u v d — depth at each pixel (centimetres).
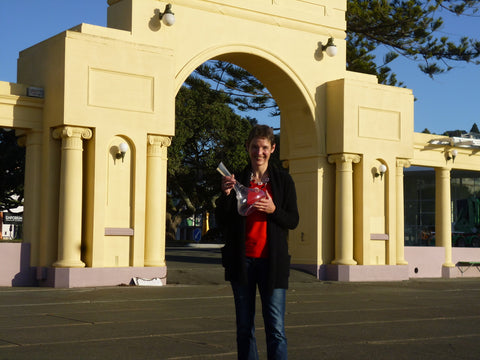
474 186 3769
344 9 2112
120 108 1612
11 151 4081
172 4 1762
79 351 682
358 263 2011
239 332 501
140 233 1633
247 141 520
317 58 2042
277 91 2064
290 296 1434
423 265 2283
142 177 1639
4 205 4469
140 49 1647
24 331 823
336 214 2012
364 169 2022
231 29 1870
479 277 2400
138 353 677
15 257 1573
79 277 1536
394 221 2073
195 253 2994
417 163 2319
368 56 3422
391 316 1067
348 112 1998
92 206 1573
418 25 3191
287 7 1983
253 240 498
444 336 845
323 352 706
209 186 4716
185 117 4319
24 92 1592
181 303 1216
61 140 1598
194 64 1791
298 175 2083
